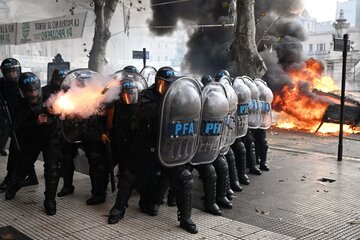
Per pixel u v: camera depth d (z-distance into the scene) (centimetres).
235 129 556
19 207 498
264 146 708
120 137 493
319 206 520
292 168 740
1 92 549
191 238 404
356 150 950
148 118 412
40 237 404
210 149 452
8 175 569
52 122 475
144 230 424
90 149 514
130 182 442
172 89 399
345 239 411
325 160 819
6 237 402
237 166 617
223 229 430
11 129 548
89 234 412
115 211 445
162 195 468
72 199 531
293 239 407
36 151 505
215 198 498
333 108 1287
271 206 518
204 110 438
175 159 414
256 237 408
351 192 586
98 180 505
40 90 485
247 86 589
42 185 597
